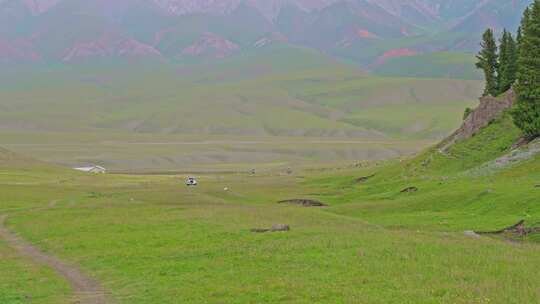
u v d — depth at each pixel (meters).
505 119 132.38
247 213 84.44
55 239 66.94
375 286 37.31
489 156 121.62
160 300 37.97
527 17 125.00
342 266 43.22
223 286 39.47
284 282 39.16
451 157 130.88
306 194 133.50
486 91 156.12
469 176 107.50
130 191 149.00
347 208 95.00
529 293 34.75
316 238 55.72
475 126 137.12
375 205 94.00
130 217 83.38
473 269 41.50
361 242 52.72
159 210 92.94
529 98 114.25
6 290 42.78
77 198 128.62
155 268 47.47
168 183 183.88
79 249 59.59
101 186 167.62
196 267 46.47
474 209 78.75
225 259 48.66
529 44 113.88
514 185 85.88
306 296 35.81
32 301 39.50
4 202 116.75
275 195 134.88
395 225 74.12
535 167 99.88
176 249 55.00
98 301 39.16
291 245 52.19
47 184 167.25
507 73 149.75
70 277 47.50
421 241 53.12
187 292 38.91
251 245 53.94
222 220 74.88
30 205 114.00
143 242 60.06
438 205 85.62
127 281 44.25
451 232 64.06
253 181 187.25
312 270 42.53
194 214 83.62
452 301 33.34
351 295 35.34
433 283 37.50
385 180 137.50
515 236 60.28
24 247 64.81
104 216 86.62
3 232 78.00
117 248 58.16
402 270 41.34
